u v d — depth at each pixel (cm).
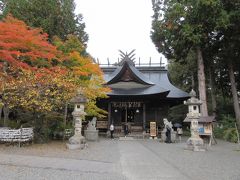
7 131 1274
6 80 1341
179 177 732
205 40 2147
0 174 713
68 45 1938
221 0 2006
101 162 945
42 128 1504
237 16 1981
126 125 2361
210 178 729
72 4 2681
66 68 1702
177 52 2406
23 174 721
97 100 2605
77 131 1382
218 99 3419
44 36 1623
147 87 2703
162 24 2309
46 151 1169
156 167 875
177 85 3838
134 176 735
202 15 1958
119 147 1482
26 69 1429
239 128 2139
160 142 1886
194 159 1069
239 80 2978
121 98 2581
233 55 2425
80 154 1129
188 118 1438
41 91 1354
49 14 2294
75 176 717
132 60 3027
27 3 2252
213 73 2942
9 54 1300
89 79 1959
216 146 1602
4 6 2455
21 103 1308
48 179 677
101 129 2698
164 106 2822
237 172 813
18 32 1367
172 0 2134
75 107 1408
